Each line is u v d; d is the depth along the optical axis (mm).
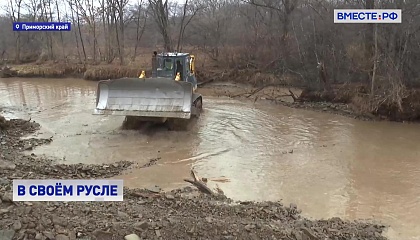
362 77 21219
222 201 9422
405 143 14406
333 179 11008
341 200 9758
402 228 8414
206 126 16391
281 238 7098
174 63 16797
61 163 11867
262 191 10227
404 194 10047
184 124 15789
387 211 9188
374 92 18875
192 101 14992
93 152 13000
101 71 32094
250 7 31672
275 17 29234
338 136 15297
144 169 11594
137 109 14312
